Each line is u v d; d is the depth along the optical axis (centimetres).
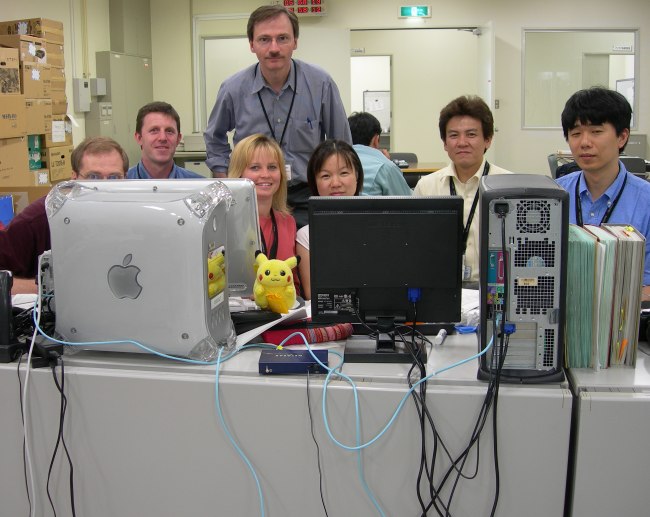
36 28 541
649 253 227
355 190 248
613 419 146
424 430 151
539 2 795
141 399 161
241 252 192
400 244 168
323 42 806
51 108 550
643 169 491
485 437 150
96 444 164
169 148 314
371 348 169
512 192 145
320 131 338
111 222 160
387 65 847
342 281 171
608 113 224
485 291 149
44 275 175
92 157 240
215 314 167
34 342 167
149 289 160
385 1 799
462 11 802
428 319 173
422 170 602
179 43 803
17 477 170
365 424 153
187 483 162
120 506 166
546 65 807
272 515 161
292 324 190
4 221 341
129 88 745
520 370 152
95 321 165
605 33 797
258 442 158
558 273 148
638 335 164
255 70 329
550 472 150
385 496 156
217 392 157
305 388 154
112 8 730
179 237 158
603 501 149
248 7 791
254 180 227
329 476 157
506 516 153
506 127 817
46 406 165
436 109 855
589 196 242
